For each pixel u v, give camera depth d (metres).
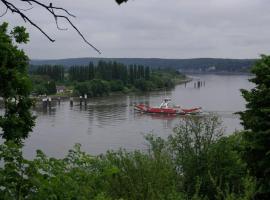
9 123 22.73
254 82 30.42
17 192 7.55
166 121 123.56
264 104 29.11
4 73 22.61
